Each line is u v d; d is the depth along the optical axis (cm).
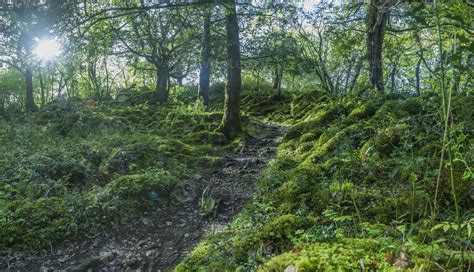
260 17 1376
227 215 663
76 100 2136
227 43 1213
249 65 1905
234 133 1231
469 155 497
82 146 1038
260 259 418
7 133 1305
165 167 895
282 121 1800
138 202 699
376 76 1272
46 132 1359
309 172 649
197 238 595
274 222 487
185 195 754
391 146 648
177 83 2753
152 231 632
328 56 2919
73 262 549
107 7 1018
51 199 698
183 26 1845
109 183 758
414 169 505
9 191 748
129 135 1237
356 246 333
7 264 541
